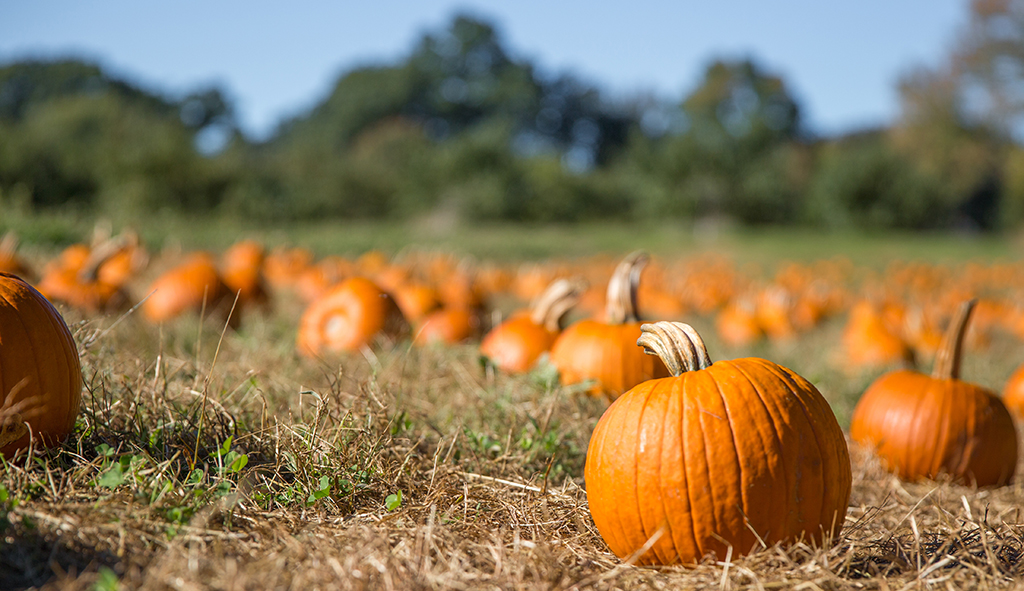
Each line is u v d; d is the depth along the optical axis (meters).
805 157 67.38
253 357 4.70
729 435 2.42
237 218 31.77
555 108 91.56
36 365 2.65
